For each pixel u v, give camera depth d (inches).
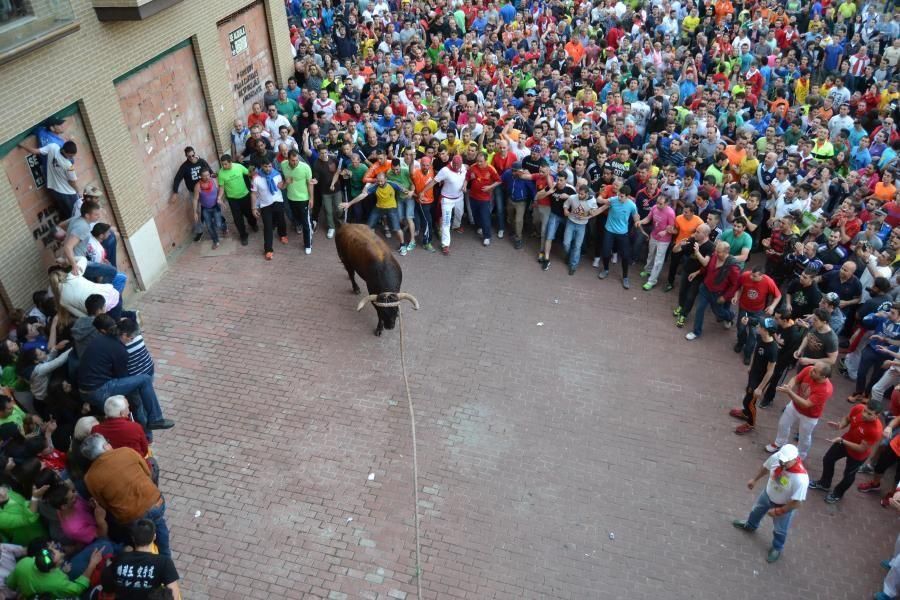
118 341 309.1
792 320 354.0
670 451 353.4
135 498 257.1
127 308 436.1
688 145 537.6
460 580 288.4
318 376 388.8
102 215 419.8
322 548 299.0
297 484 326.6
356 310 423.5
